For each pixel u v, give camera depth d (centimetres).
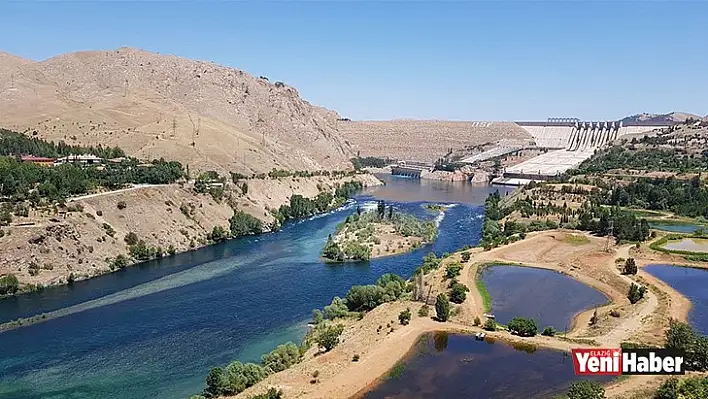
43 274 14262
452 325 10700
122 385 9044
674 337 8831
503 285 13675
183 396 8656
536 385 8200
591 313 11606
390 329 10538
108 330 11381
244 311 12562
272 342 10812
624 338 9719
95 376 9369
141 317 12138
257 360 9988
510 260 16000
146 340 10875
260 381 8744
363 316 11838
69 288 14200
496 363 9031
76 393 8800
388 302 12281
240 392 8400
